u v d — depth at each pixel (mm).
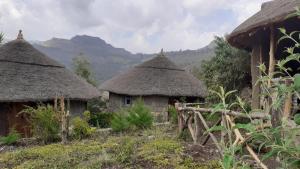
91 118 16234
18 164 5770
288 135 1699
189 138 6828
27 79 14734
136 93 19875
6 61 15312
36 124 8414
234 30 8961
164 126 9812
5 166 5664
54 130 8336
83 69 32312
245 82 14469
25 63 15734
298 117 1714
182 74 22312
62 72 16812
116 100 22703
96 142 7449
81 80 17578
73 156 6035
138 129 9453
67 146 7133
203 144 5887
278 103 1872
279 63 2008
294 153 1627
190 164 4891
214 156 5277
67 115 8344
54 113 8500
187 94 20266
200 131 6176
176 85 20797
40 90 14375
